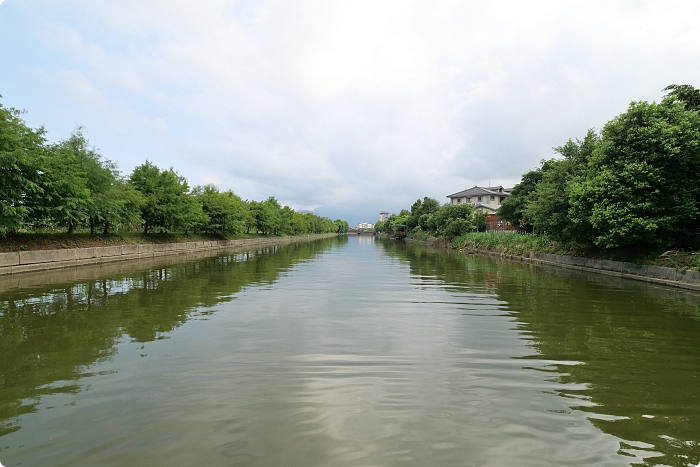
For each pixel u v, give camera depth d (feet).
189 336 22.77
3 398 14.48
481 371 17.63
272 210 223.71
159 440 11.71
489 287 43.86
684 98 58.49
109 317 27.37
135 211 86.89
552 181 75.36
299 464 10.53
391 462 10.66
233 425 12.62
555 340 22.66
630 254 56.03
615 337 23.30
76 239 70.23
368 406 14.05
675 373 17.56
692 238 51.52
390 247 162.71
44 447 11.30
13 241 57.16
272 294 37.78
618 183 50.83
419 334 23.73
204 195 135.33
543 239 86.22
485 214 163.53
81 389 15.30
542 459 10.96
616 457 11.10
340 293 38.78
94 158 75.56
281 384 15.94
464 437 12.03
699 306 32.96
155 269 59.47
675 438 12.14
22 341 21.52
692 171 50.01
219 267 63.93
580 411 13.84
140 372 17.11
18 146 50.62
